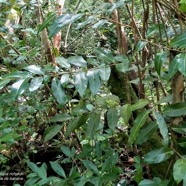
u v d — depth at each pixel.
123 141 1.31
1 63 1.46
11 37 1.43
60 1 1.60
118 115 0.82
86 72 0.72
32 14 1.52
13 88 0.66
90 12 0.80
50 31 0.70
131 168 1.38
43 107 1.36
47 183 0.95
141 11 1.37
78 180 0.91
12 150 1.61
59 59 0.76
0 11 1.43
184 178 0.64
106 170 0.90
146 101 0.78
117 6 0.80
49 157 1.80
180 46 0.65
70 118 0.89
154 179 0.81
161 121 0.72
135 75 1.23
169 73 0.65
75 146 1.38
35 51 1.31
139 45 0.78
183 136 0.89
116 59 0.78
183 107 0.75
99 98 0.87
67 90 1.21
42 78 0.69
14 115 1.21
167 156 0.74
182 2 0.71
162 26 0.85
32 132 1.51
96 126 0.84
